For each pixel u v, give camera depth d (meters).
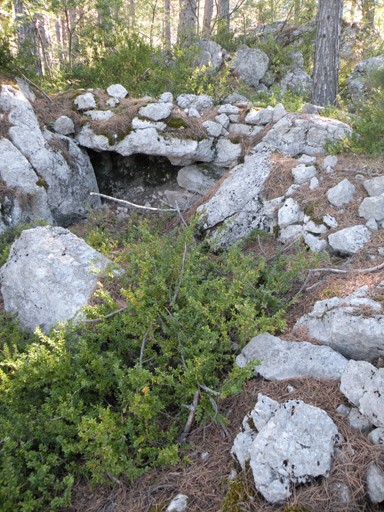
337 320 2.72
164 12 12.66
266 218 4.75
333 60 8.45
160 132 6.02
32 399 2.79
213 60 9.51
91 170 6.39
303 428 2.10
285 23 11.23
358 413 2.22
